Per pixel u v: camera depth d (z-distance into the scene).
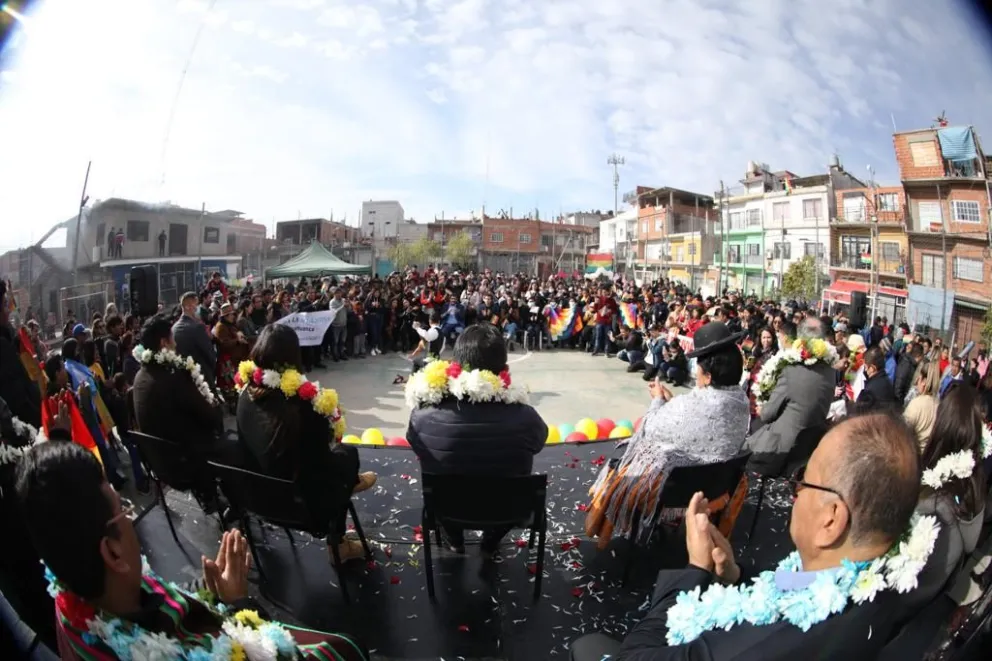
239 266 20.45
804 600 1.21
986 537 2.44
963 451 2.08
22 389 3.05
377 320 12.95
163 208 10.77
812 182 13.05
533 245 50.03
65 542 1.24
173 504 3.68
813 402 3.58
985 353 2.98
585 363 12.61
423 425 2.79
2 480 2.02
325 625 2.55
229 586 1.84
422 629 2.54
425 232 52.62
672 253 35.62
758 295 19.20
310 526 2.65
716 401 2.84
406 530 3.38
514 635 2.52
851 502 1.21
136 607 1.37
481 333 2.90
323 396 2.71
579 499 3.83
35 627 2.05
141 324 6.22
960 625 2.04
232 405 7.01
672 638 1.38
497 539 3.05
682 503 2.87
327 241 38.97
